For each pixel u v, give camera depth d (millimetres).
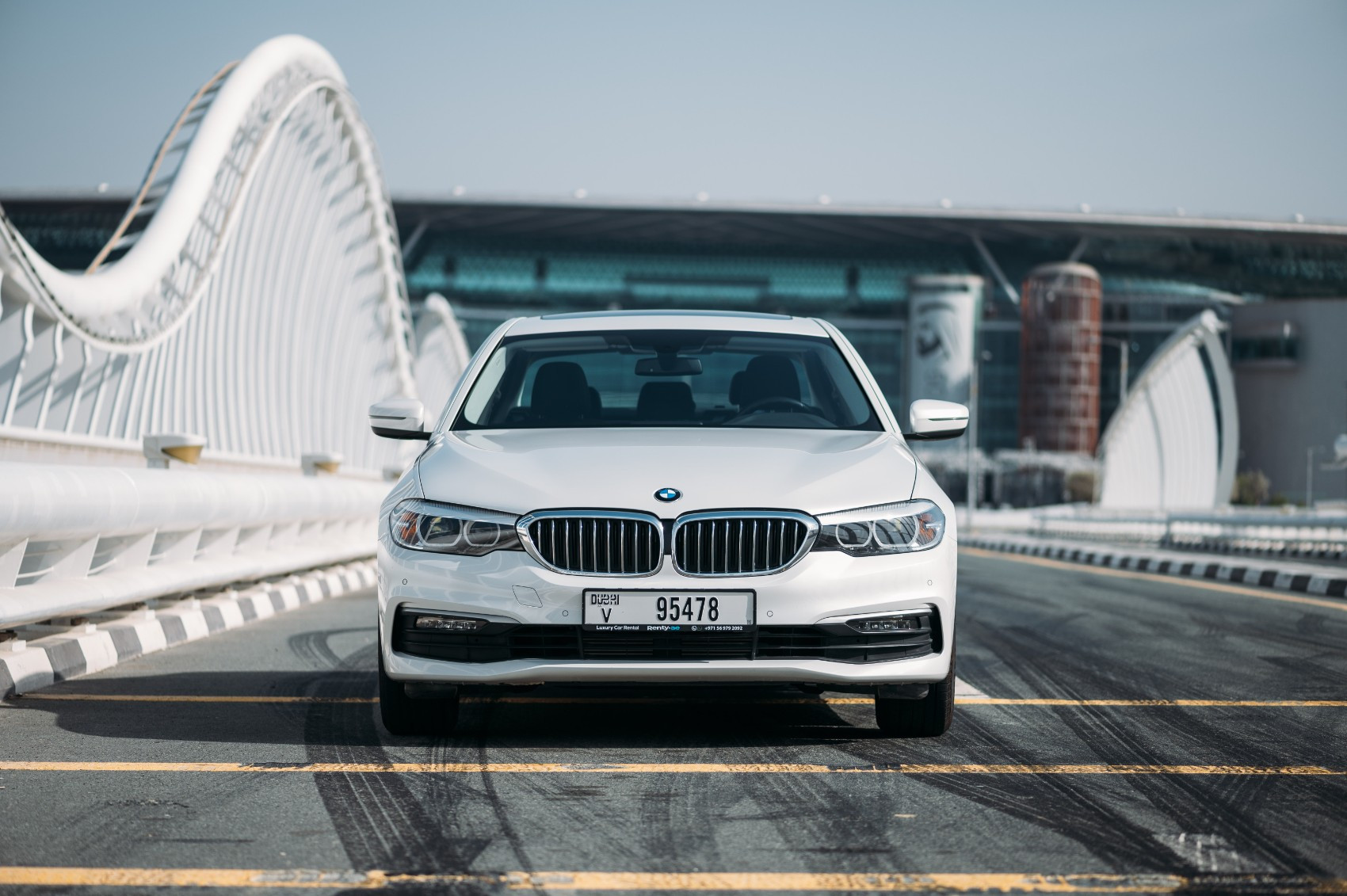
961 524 58938
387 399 5414
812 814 3682
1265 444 122750
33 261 10750
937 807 3771
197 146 14602
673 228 131500
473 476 4570
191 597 8469
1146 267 137500
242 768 4238
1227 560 19234
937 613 4527
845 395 5402
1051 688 6137
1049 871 3135
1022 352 115125
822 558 4371
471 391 5379
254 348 18125
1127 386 123750
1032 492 106312
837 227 130125
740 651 4344
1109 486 62750
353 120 21359
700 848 3332
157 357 14414
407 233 132625
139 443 10414
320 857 3227
